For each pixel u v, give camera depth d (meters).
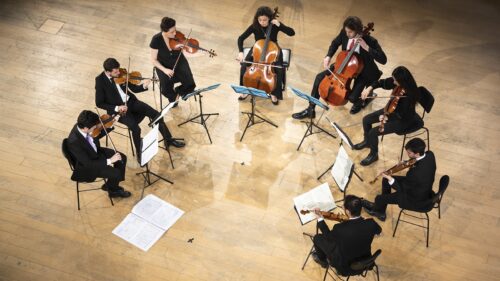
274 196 5.00
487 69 6.02
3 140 5.32
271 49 5.17
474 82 5.90
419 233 4.80
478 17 6.53
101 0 6.62
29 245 4.64
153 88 5.36
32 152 5.25
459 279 4.54
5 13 6.42
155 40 5.07
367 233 3.92
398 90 4.76
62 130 5.42
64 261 4.56
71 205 4.91
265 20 5.13
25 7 6.50
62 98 5.68
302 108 5.68
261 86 5.14
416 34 6.33
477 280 4.54
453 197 5.03
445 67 6.02
